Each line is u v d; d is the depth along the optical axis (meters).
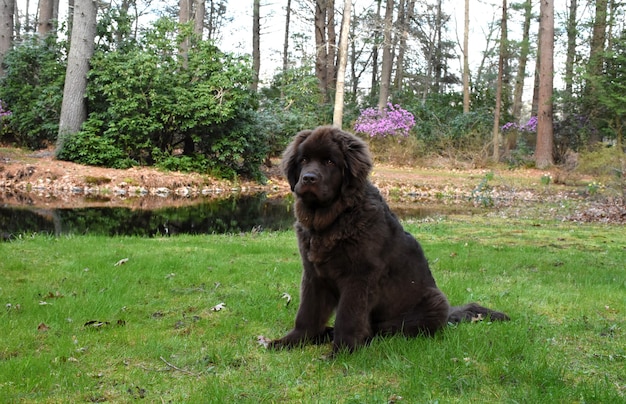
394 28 27.98
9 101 25.70
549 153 28.14
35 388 3.76
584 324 5.48
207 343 4.80
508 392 3.75
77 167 21.66
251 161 24.64
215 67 22.98
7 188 19.73
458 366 4.15
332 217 4.50
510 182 24.48
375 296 4.64
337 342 4.57
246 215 16.16
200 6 27.62
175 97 22.62
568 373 4.19
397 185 23.69
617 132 25.67
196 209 17.05
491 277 7.92
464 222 14.48
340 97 24.97
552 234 12.54
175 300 6.25
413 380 3.85
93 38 22.70
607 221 15.38
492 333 4.88
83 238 10.36
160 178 21.58
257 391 3.76
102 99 23.19
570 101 28.73
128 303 6.02
